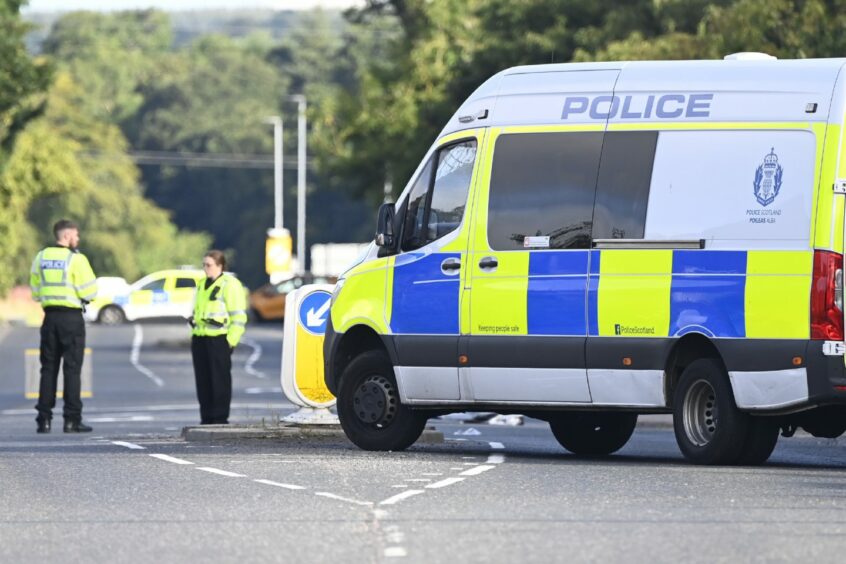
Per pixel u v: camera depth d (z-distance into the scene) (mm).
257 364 109750
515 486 31203
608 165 36906
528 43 108875
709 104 36031
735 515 26891
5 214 142750
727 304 35250
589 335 36750
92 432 54438
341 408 40906
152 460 37031
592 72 37625
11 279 151000
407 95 128500
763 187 35219
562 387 37250
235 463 36031
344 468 34844
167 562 22797
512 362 37781
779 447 45906
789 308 34656
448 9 126688
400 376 39688
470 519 26484
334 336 41062
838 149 34656
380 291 40188
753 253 35125
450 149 39531
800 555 22812
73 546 24281
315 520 26547
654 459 39125
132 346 128250
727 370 35250
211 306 51281
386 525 25859
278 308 174125
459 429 56281
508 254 37969
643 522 26062
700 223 35750
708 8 90125
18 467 35625
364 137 138500
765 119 35406
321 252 182500
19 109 121438
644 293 36156
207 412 51594
